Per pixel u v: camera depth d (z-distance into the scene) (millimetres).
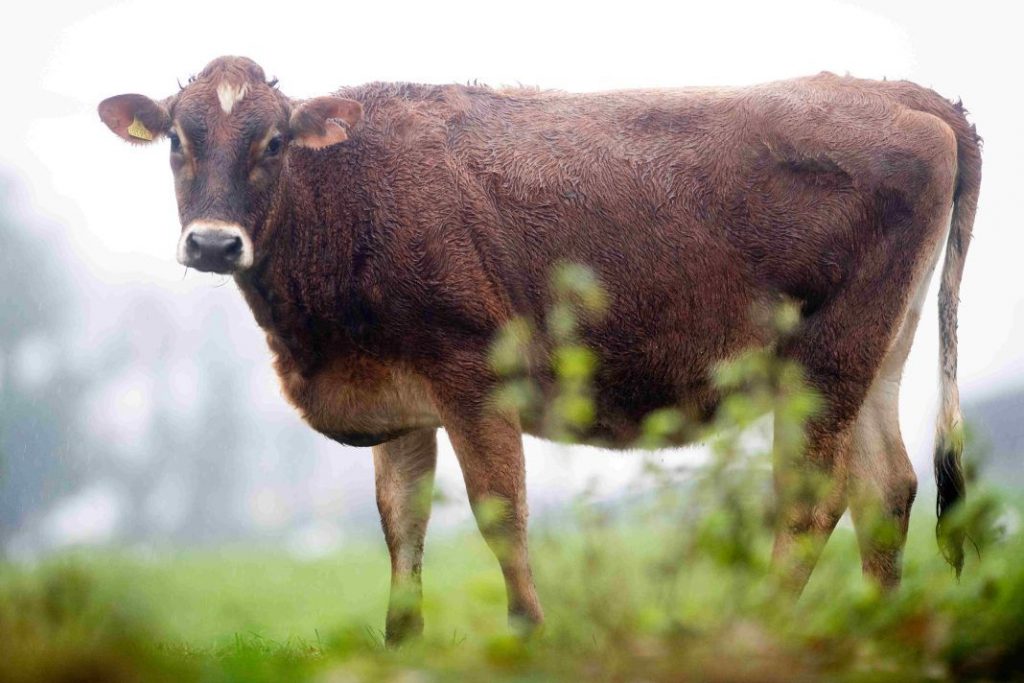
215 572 57969
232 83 25625
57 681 14422
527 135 26812
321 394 26438
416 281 25406
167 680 14992
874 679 14992
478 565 32344
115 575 15922
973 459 19141
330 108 25688
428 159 26266
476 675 15867
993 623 15703
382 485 27172
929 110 27109
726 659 15461
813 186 26297
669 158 26562
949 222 27172
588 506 16688
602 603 16453
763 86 27328
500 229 26125
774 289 26422
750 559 16062
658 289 26250
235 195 25062
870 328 26203
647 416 26953
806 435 25797
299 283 25984
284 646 23172
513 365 25344
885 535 21734
